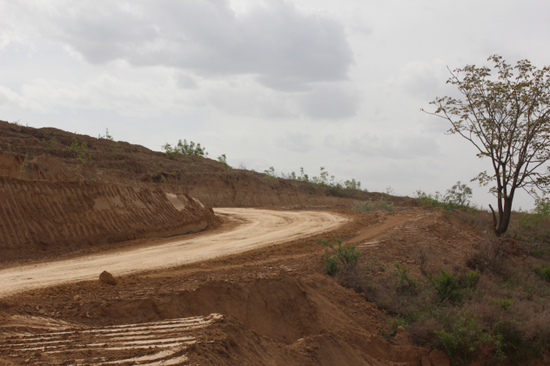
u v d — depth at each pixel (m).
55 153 42.34
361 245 16.72
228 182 51.75
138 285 8.88
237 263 12.90
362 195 67.81
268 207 37.94
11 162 21.02
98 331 6.00
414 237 18.77
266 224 25.56
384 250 16.34
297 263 12.95
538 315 11.48
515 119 22.30
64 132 55.12
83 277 10.20
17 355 4.78
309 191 62.19
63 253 14.73
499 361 10.09
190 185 47.66
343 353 8.42
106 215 18.36
